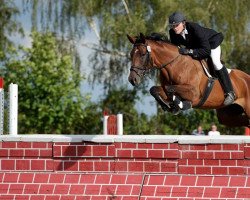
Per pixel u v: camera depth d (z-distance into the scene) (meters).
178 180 11.32
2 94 13.77
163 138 11.51
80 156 11.71
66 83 32.19
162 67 12.26
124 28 33.03
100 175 11.59
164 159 11.52
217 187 11.12
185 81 12.21
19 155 11.85
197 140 11.45
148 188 11.28
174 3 33.12
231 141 11.37
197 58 12.50
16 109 14.09
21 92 32.09
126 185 11.38
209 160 11.41
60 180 11.61
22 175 11.76
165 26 33.22
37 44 33.12
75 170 11.73
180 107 12.14
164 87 12.38
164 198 11.11
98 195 11.34
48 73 32.38
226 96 12.76
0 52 33.94
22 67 32.44
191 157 11.46
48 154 11.80
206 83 12.52
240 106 13.55
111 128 21.80
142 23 32.94
